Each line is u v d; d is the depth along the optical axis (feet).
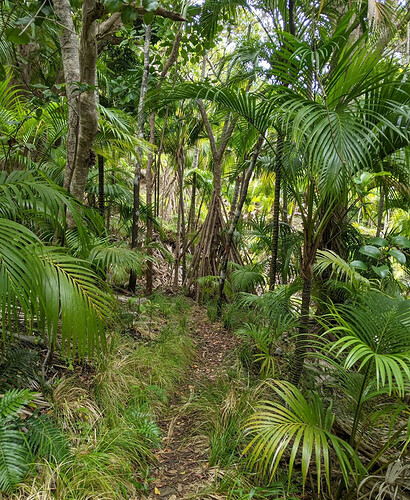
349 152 5.46
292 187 7.79
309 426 5.21
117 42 13.44
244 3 12.01
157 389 8.46
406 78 6.28
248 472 6.40
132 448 6.66
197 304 17.22
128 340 10.52
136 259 9.42
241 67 12.75
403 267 12.25
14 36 6.93
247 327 10.69
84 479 5.40
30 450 5.49
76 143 8.75
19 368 6.73
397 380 4.11
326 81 6.29
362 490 5.82
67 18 9.15
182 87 7.68
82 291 5.43
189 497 5.96
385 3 9.02
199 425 7.83
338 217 10.38
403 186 9.91
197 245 18.13
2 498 4.83
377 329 5.35
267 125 7.75
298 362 7.77
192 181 23.35
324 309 10.30
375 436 7.25
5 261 4.67
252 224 16.40
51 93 8.26
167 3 13.01
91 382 7.88
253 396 8.48
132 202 16.88
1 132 8.21
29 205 7.70
